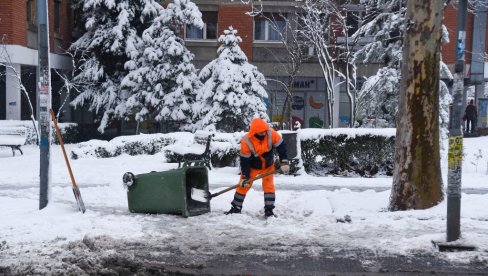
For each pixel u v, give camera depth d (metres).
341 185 10.64
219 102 18.34
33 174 11.98
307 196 9.17
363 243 6.49
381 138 11.84
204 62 26.16
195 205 8.34
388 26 15.42
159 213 8.00
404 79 7.93
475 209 8.11
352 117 15.37
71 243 6.29
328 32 19.30
